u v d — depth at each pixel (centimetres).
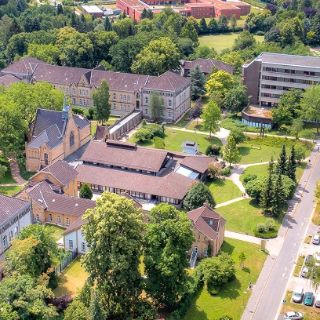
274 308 13888
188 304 13725
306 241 16675
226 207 18550
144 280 13325
